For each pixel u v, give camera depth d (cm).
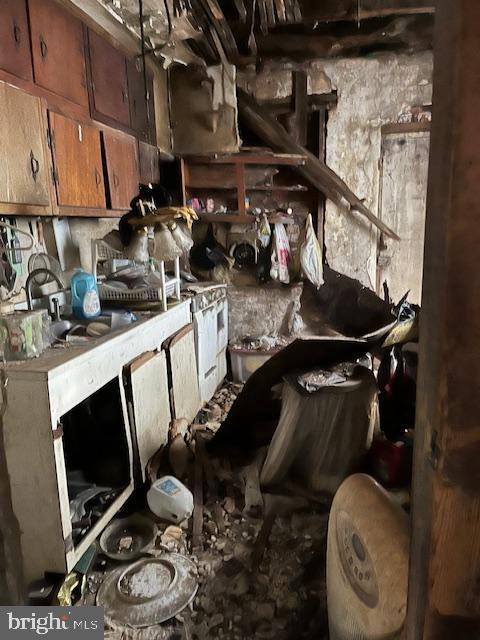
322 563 169
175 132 353
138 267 273
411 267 392
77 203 213
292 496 202
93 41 232
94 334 191
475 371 53
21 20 175
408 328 196
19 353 155
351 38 341
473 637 63
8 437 147
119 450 208
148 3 223
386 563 88
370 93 366
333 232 387
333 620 116
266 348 371
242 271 386
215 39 295
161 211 208
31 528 152
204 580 166
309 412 196
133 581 165
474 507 57
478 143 48
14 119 167
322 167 363
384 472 190
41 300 217
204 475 220
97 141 232
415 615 68
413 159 376
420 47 351
